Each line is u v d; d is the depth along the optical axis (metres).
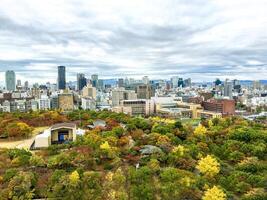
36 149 143.00
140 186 91.62
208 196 86.81
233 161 124.69
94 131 155.25
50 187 91.81
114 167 110.06
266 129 174.50
